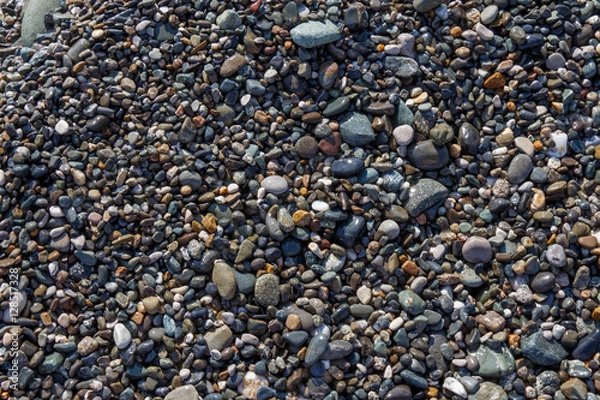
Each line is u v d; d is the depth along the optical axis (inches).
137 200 54.0
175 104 54.9
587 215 54.4
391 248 53.7
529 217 54.3
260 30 55.7
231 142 54.8
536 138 55.2
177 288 53.2
